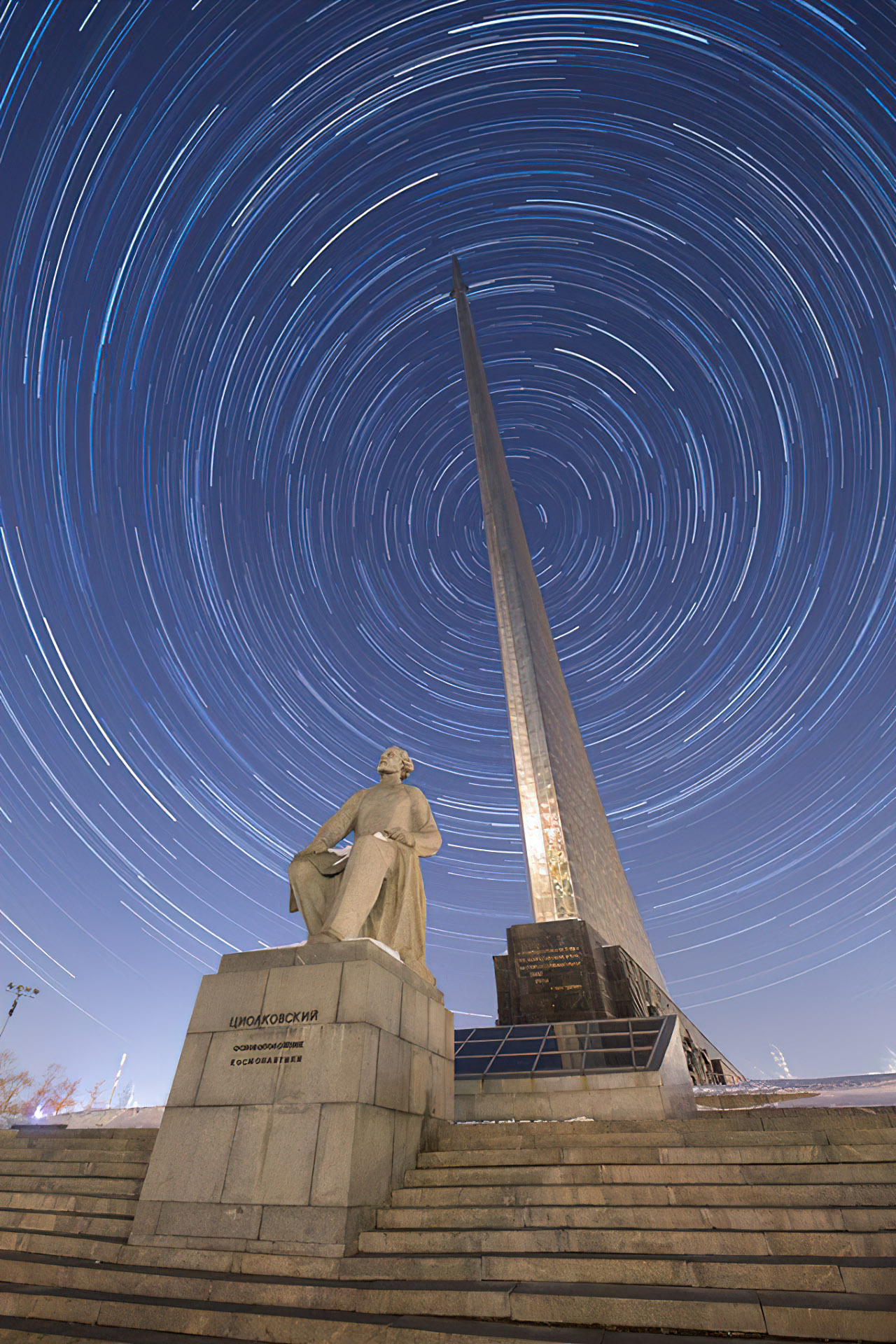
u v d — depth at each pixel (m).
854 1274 3.80
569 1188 5.13
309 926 7.48
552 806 24.42
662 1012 22.11
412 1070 6.44
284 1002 6.04
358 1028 5.67
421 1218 5.05
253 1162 5.28
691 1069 20.41
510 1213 4.91
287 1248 4.80
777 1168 5.21
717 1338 3.52
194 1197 5.27
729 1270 3.98
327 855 7.95
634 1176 5.36
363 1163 5.21
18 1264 4.95
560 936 18.89
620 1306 3.76
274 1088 5.58
